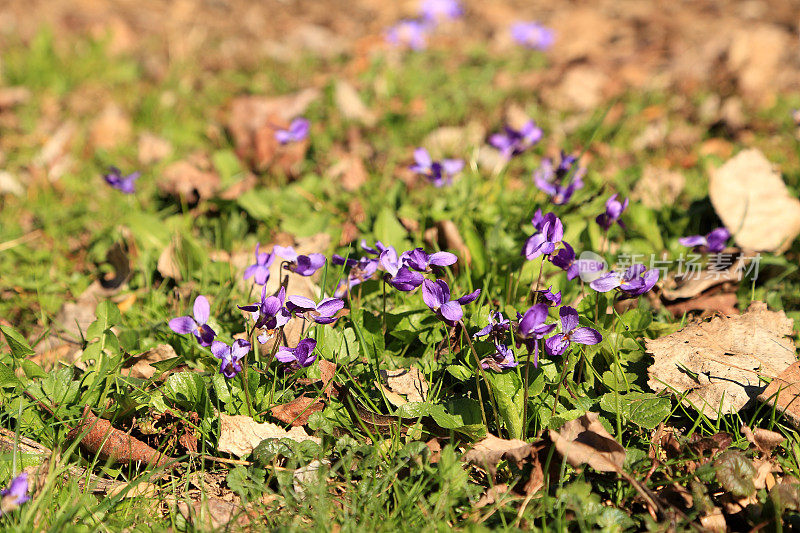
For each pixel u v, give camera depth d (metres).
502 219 4.46
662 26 9.63
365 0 11.67
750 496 2.70
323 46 9.76
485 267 3.92
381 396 3.15
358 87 7.91
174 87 8.06
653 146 6.30
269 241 4.82
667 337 3.38
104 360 3.32
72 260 4.89
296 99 7.06
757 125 6.53
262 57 9.22
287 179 5.88
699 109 6.90
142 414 3.15
